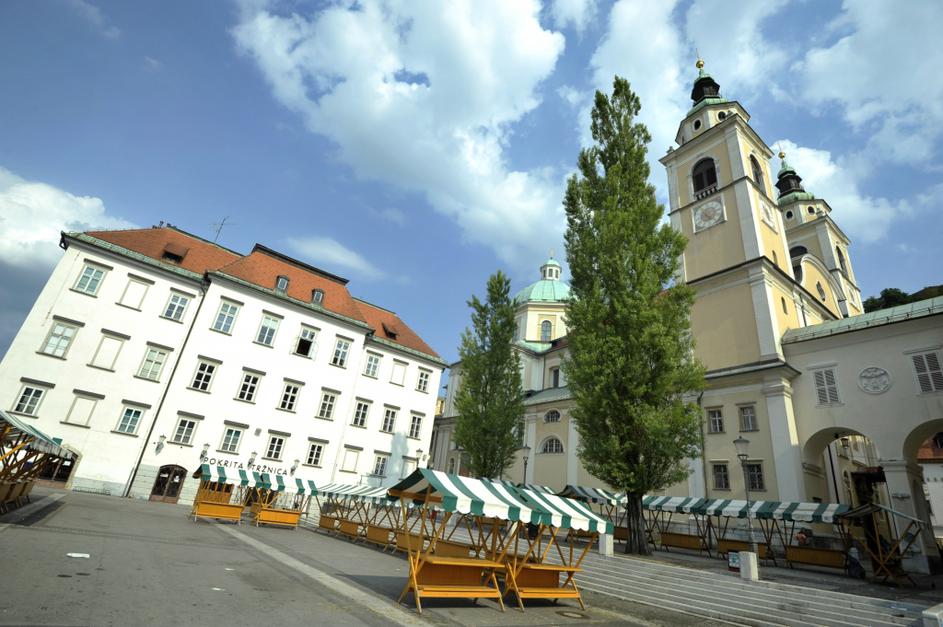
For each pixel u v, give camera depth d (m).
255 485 19.61
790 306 27.41
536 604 10.49
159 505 22.80
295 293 32.94
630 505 16.44
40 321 24.20
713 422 25.08
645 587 12.84
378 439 34.28
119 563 8.71
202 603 6.87
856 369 22.09
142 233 29.28
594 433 16.94
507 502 9.74
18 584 6.47
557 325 45.44
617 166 19.75
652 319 16.83
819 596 10.44
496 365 28.20
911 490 19.66
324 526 20.95
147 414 25.91
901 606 9.47
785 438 22.11
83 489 23.58
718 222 29.02
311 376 31.84
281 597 7.86
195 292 28.89
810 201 43.12
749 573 11.70
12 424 11.23
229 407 28.34
